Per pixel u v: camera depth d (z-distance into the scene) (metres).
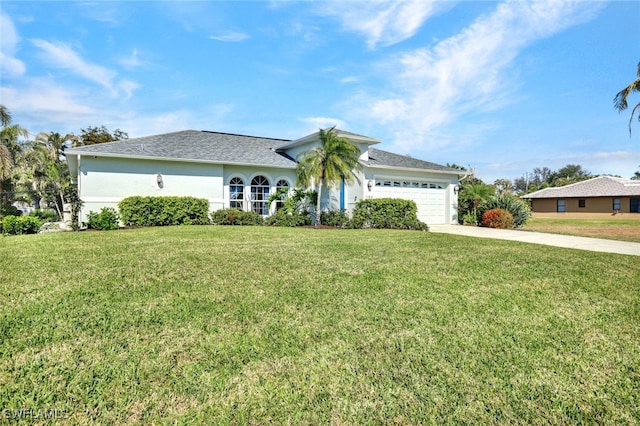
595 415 2.63
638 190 36.47
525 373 3.18
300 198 18.08
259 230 13.81
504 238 13.62
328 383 2.99
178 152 17.44
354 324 4.18
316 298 5.08
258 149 21.22
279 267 7.00
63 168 35.62
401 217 17.28
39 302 4.71
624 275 6.92
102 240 10.48
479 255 8.80
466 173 21.89
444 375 3.13
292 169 20.06
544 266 7.62
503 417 2.60
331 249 9.33
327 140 16.12
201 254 8.23
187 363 3.25
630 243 12.63
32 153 33.09
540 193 45.03
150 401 2.71
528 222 29.86
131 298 4.95
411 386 2.96
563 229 21.02
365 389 2.92
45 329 3.88
